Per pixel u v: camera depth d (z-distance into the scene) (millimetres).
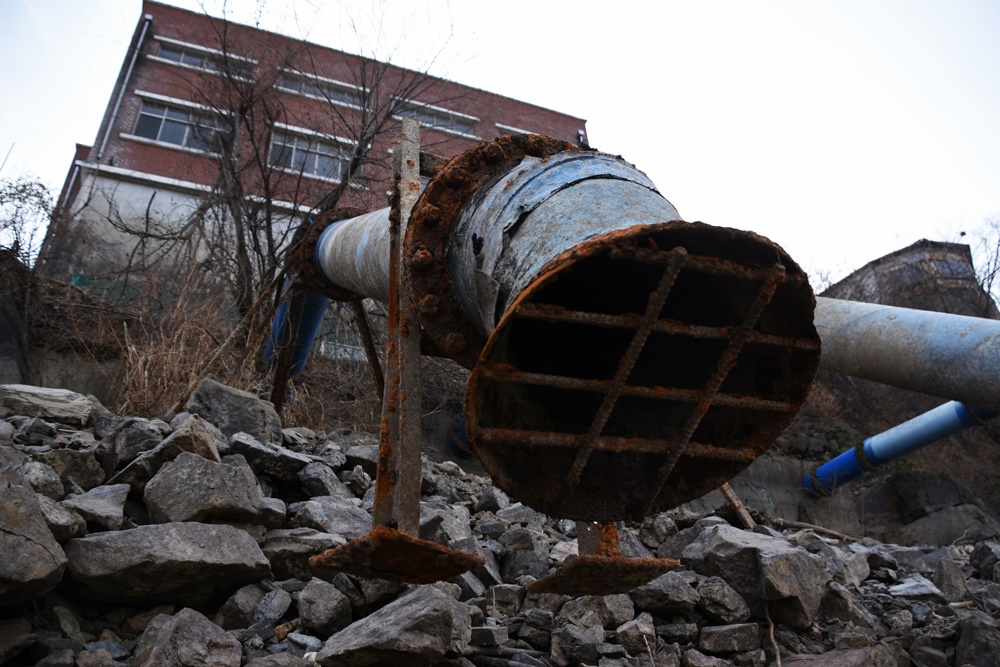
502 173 2844
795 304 2207
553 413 2570
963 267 17031
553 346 2688
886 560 6340
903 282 17297
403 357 2969
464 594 4180
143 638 3271
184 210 15984
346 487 5445
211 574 3594
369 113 12656
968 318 3588
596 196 2355
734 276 2043
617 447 2236
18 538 3016
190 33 18875
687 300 2457
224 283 10453
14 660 3014
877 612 5359
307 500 4750
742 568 4711
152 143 17328
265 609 3602
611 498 2477
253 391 7969
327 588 3654
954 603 5863
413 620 3098
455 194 2904
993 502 13242
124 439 4664
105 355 9211
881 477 13164
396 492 2961
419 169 3529
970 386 3461
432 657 3086
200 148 15211
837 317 4055
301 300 6941
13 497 3064
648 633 4164
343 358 10898
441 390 10562
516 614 4250
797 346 2223
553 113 21672
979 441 14016
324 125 13367
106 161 16719
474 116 18453
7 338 8469
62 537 3422
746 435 2426
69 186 18812
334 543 4121
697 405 2223
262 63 12586
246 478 4195
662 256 1960
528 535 4797
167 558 3449
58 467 4254
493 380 2127
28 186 9555
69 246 11703
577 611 4305
